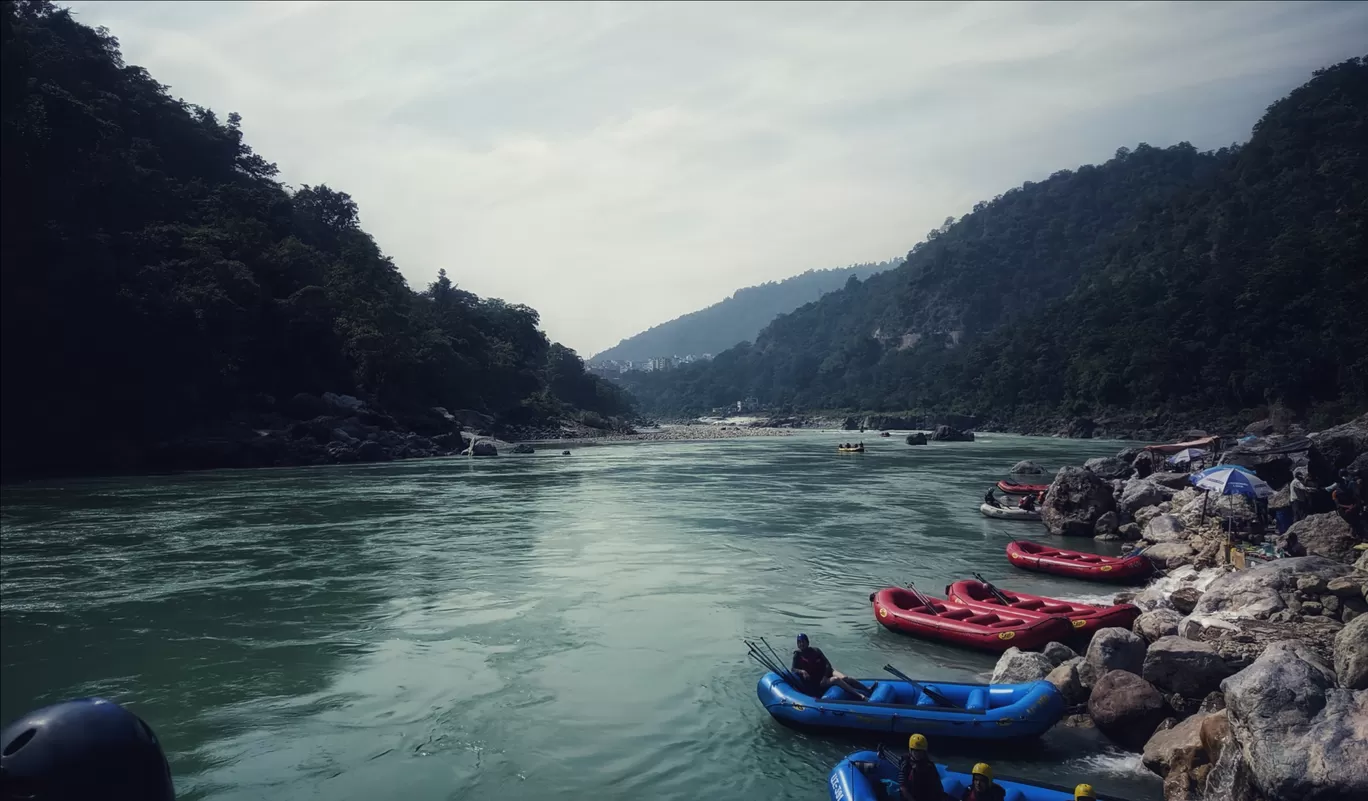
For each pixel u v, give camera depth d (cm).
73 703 272
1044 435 10650
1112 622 1210
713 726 990
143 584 1734
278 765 902
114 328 4888
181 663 1234
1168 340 9344
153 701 1088
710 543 2203
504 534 2373
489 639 1341
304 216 9656
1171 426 8769
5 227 4559
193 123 8331
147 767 269
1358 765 591
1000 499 3008
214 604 1570
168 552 2095
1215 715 774
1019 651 1093
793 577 1780
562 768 888
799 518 2683
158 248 5878
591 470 4906
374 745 950
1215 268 10044
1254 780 640
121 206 5950
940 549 2098
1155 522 2038
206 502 3175
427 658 1251
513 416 10712
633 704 1062
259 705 1070
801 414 18550
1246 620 1011
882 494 3416
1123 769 845
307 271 7262
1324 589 1066
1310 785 597
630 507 3012
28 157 4609
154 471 4775
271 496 3403
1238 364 8588
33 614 1498
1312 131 12294
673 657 1245
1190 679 901
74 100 5175
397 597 1619
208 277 5834
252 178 8850
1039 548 1884
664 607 1534
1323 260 7744
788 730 973
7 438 4581
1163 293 11144
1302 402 7606
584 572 1839
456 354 9556
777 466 5156
